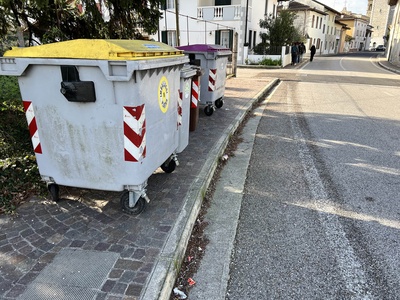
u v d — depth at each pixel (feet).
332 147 19.38
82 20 19.35
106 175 10.19
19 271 8.09
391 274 8.81
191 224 10.45
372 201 12.82
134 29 21.47
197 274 8.81
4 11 16.19
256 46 85.56
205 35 79.66
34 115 10.02
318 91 41.75
